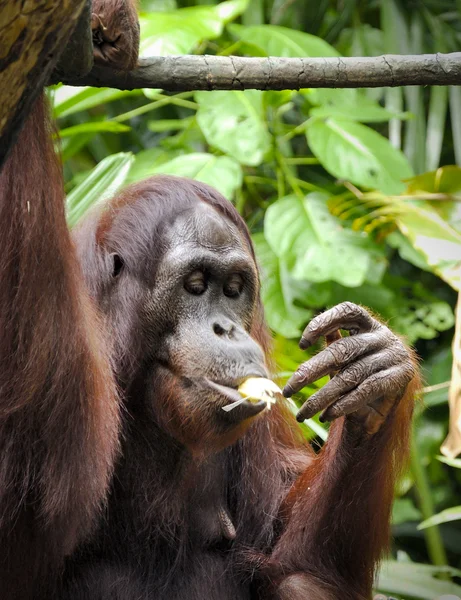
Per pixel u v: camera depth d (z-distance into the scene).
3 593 5.23
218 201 6.07
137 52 4.62
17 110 3.34
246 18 12.16
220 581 6.16
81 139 10.11
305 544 6.28
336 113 10.55
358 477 6.05
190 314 5.62
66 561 5.78
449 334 12.12
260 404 5.33
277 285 10.52
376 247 10.55
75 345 4.62
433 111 11.52
